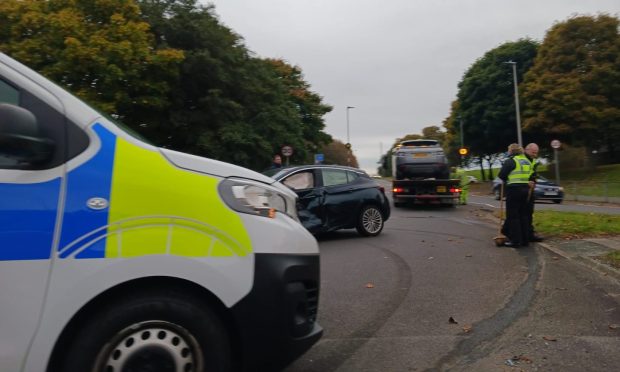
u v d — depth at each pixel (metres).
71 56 15.78
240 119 22.19
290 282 3.02
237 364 2.98
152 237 2.67
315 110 37.06
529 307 5.28
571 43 34.25
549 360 3.90
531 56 39.22
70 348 2.54
